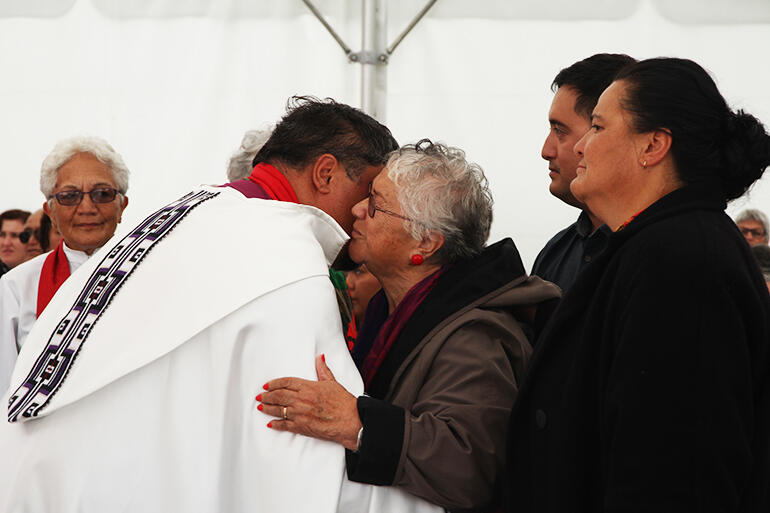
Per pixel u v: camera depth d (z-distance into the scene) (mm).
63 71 4680
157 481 1862
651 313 1526
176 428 1879
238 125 4680
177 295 1946
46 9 4676
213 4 4660
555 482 1710
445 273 2143
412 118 4688
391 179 2109
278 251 1990
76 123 4688
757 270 1631
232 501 1887
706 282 1507
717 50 4547
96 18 4676
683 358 1489
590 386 1688
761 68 4520
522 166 4676
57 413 1911
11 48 4676
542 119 4660
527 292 2119
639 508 1493
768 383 1605
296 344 1895
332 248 2193
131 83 4676
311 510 1794
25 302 3326
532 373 1832
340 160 2250
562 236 2971
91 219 3379
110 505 1842
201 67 4672
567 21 4641
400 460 1839
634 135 1677
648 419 1498
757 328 1552
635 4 4586
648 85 1669
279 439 1849
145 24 4680
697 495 1470
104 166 3432
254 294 1911
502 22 4660
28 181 4703
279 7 4645
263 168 2293
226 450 1877
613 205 1732
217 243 2014
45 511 1854
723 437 1471
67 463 1861
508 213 4676
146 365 1918
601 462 1660
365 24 4520
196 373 1914
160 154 4688
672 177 1673
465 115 4680
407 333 2080
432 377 2018
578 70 2590
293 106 2520
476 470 1896
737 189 1716
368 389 2111
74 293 2158
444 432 1878
